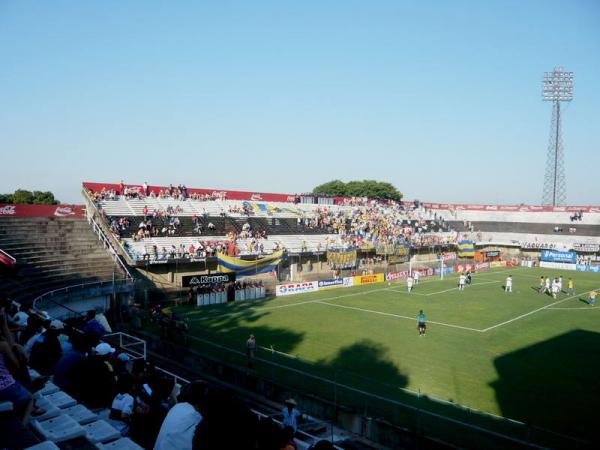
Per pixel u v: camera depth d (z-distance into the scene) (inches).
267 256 2237.9
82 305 1398.9
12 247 1562.5
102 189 2352.4
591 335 1423.5
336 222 3117.6
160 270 2057.1
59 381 456.4
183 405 267.0
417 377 1015.6
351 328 1486.2
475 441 669.9
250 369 1004.6
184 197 2657.5
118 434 351.6
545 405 863.1
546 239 3794.3
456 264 3238.2
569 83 4183.1
